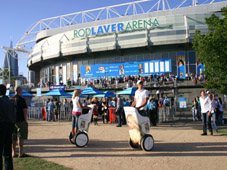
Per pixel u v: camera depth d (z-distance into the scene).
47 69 46.78
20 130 5.93
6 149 4.65
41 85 43.12
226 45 10.06
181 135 9.31
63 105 19.41
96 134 10.09
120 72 35.22
